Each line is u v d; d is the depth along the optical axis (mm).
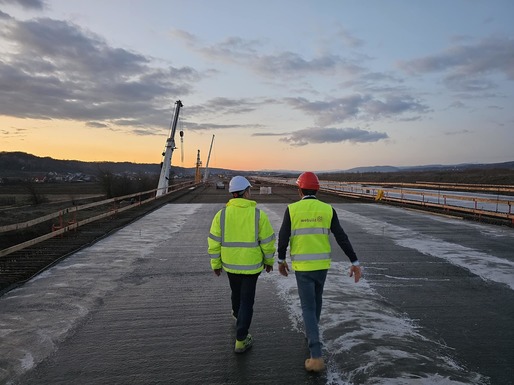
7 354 3904
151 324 4703
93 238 10547
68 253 8680
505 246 9766
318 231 3787
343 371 3588
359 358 3828
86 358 3824
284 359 3822
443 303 5504
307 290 3746
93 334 4395
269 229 3998
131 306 5348
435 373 3547
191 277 6855
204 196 30188
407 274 7090
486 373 3557
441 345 4137
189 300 5621
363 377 3479
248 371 3588
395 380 3428
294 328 4598
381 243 10164
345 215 16828
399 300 5633
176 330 4523
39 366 3666
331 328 4574
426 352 3967
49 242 9914
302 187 3943
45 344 4133
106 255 8625
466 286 6355
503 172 54625
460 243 10180
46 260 7953
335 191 33781
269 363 3738
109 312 5105
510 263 7949
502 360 3807
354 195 28922
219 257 4094
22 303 5426
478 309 5270
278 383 3387
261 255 4039
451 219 15414
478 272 7234
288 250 8906
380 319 4875
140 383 3377
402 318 4918
